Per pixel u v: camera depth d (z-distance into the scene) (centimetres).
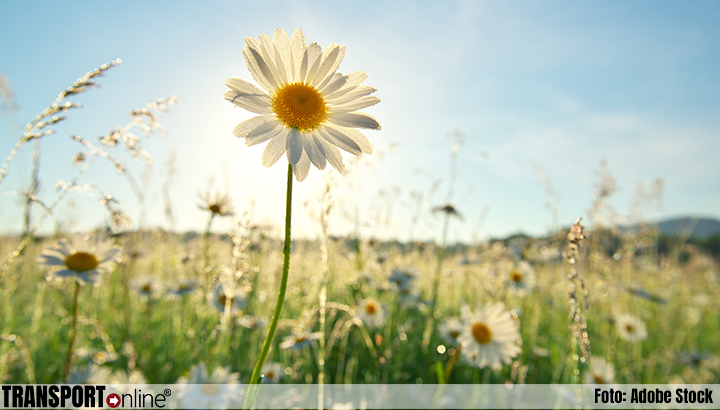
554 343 44
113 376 28
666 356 47
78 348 33
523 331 41
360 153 16
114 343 37
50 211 22
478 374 35
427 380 35
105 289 48
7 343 28
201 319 33
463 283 55
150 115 22
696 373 43
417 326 46
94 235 27
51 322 40
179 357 36
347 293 46
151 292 43
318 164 16
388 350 37
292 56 16
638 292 53
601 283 35
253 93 16
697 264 94
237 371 32
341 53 17
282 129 16
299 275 43
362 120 16
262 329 38
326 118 16
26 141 20
